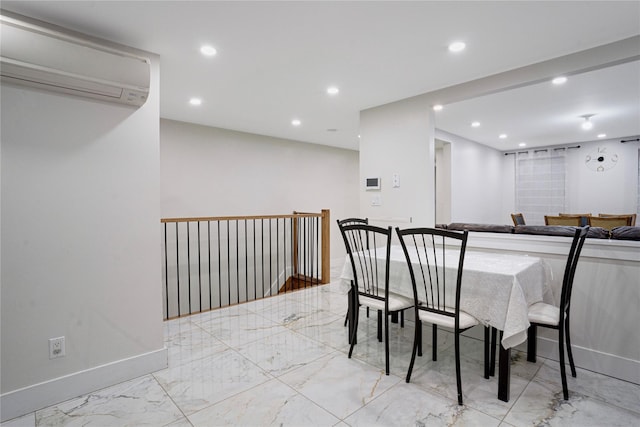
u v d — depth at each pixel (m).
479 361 2.46
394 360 2.47
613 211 6.11
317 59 2.53
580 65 2.40
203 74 2.82
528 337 2.44
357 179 7.46
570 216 5.38
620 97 3.54
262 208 5.66
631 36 2.18
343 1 1.79
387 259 2.24
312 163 6.46
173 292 4.73
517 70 2.69
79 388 2.04
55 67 1.83
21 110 1.87
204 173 4.94
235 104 3.71
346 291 2.83
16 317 1.86
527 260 2.40
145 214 2.30
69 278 2.02
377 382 2.16
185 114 4.18
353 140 6.05
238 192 5.34
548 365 2.39
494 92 2.91
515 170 7.17
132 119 2.25
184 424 1.76
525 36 2.17
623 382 2.16
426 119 3.30
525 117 4.38
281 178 5.92
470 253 2.77
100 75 1.97
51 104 1.96
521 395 2.01
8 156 1.84
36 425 1.77
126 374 2.21
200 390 2.08
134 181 2.26
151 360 2.31
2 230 1.83
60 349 1.99
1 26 1.69
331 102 3.61
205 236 4.99
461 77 2.89
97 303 2.12
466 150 5.92
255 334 2.97
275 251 5.90
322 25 2.04
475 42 2.26
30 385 1.90
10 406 1.83
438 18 1.96
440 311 2.06
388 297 2.38
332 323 3.25
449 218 5.43
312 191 6.47
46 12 1.86
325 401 1.96
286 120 4.47
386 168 3.65
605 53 2.30
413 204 3.42
